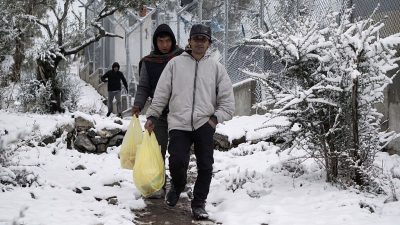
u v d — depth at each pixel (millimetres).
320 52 6195
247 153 8789
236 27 13219
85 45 16344
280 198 5766
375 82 5930
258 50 11883
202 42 5445
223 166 7883
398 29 7809
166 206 5848
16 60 15953
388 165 6836
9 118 9617
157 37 6254
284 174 6570
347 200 5367
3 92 13203
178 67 5504
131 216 5262
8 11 11289
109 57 24625
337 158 6074
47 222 4582
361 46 5680
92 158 8555
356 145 5910
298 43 5996
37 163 7449
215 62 5582
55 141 9023
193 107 5391
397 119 7645
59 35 15914
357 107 5855
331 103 5879
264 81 6289
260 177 6570
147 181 5496
